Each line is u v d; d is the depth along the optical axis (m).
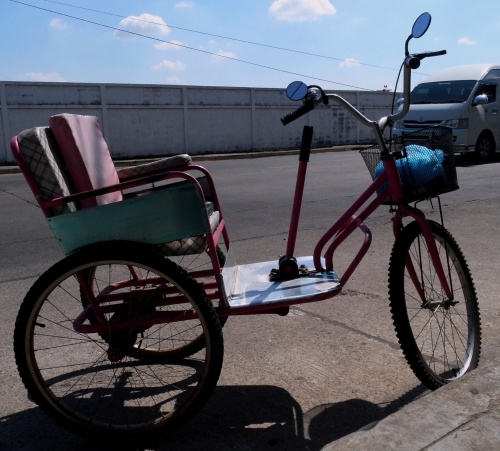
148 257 2.71
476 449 2.35
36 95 20.12
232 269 3.46
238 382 3.38
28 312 2.72
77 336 4.10
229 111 24.69
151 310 3.02
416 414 2.60
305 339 3.96
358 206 3.26
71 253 2.77
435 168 3.12
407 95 3.21
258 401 3.15
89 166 3.10
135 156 22.64
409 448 2.37
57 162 2.92
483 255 5.95
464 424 2.51
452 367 3.43
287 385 3.32
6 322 4.43
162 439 2.84
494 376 2.90
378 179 3.21
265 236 7.21
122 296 3.02
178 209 2.71
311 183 12.29
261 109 25.52
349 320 4.28
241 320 4.33
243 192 11.22
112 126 21.95
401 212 3.22
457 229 7.23
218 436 2.85
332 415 2.99
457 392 2.76
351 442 2.44
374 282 5.17
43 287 2.73
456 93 15.35
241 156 22.70
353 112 3.21
